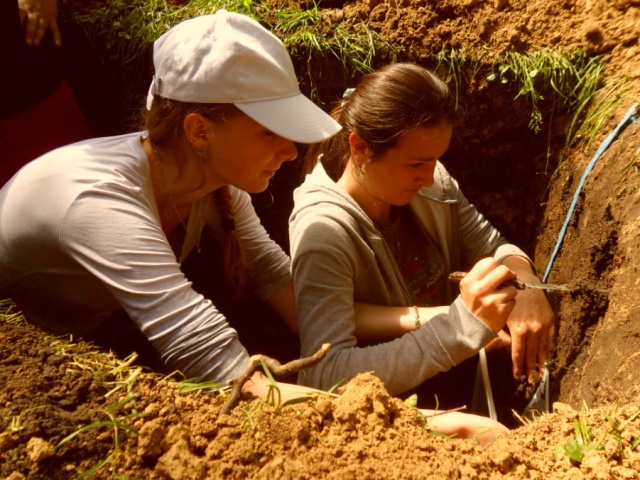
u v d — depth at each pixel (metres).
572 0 2.65
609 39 2.56
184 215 1.87
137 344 2.11
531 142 2.72
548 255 2.66
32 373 1.32
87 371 1.34
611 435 1.27
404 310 2.01
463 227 2.29
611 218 2.08
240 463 1.20
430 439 1.25
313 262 1.89
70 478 1.18
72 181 1.54
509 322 2.10
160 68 1.61
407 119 1.81
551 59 2.56
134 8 2.98
